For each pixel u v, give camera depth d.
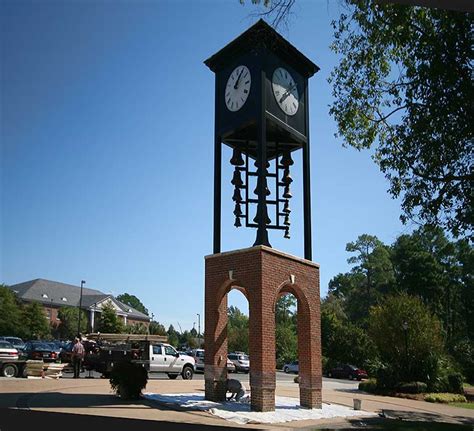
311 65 21.12
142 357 29.77
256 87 19.23
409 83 16.30
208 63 21.17
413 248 69.81
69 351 32.72
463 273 68.69
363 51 17.72
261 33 19.09
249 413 16.25
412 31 15.81
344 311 88.44
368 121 18.47
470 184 15.93
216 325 19.11
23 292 97.81
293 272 18.92
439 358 32.66
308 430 7.69
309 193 20.66
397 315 32.81
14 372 25.33
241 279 18.08
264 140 18.84
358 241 86.75
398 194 17.67
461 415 21.66
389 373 31.30
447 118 15.29
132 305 176.38
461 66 14.81
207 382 18.94
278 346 69.88
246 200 20.84
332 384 38.50
